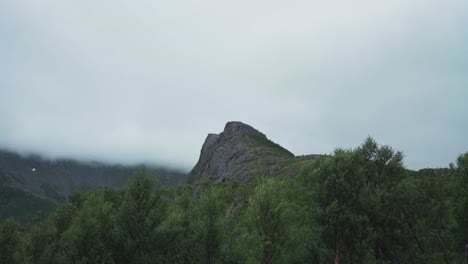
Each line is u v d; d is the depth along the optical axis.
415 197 42.75
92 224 52.91
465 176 44.94
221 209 57.06
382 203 43.06
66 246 54.34
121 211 52.41
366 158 47.34
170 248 52.19
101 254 49.75
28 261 54.97
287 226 52.16
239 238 57.62
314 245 46.25
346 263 42.97
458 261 42.84
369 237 40.72
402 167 45.88
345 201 43.34
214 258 53.12
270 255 49.88
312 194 46.62
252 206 52.91
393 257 42.75
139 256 48.66
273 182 55.25
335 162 45.91
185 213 61.94
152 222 51.97
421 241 43.66
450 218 44.03
